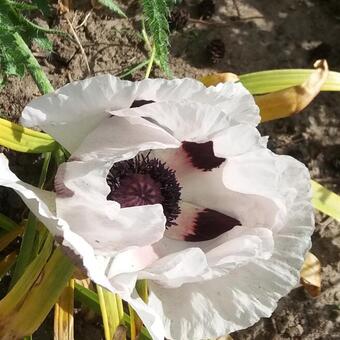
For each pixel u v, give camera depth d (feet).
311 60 0.97
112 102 0.55
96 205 0.55
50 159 0.79
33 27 0.69
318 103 0.94
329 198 0.78
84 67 0.88
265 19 0.97
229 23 0.95
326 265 0.87
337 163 0.92
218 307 0.62
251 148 0.58
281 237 0.63
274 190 0.60
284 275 0.63
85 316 0.79
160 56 0.68
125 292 0.56
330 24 0.99
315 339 0.84
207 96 0.56
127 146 0.55
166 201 0.64
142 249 0.61
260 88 0.78
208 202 0.64
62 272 0.63
